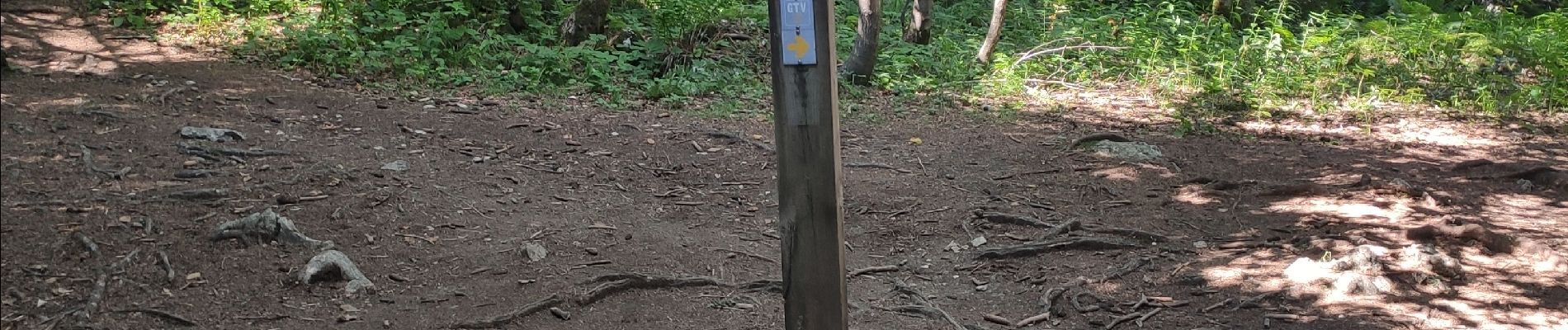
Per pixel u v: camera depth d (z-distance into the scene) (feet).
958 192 21.67
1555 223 19.98
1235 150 25.98
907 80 33.17
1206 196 21.80
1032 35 39.42
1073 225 19.08
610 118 26.45
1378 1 50.85
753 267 17.01
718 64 32.48
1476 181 23.31
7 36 27.43
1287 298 15.74
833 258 10.39
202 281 14.58
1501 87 34.88
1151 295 16.08
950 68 34.24
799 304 10.62
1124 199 21.52
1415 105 32.27
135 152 19.66
